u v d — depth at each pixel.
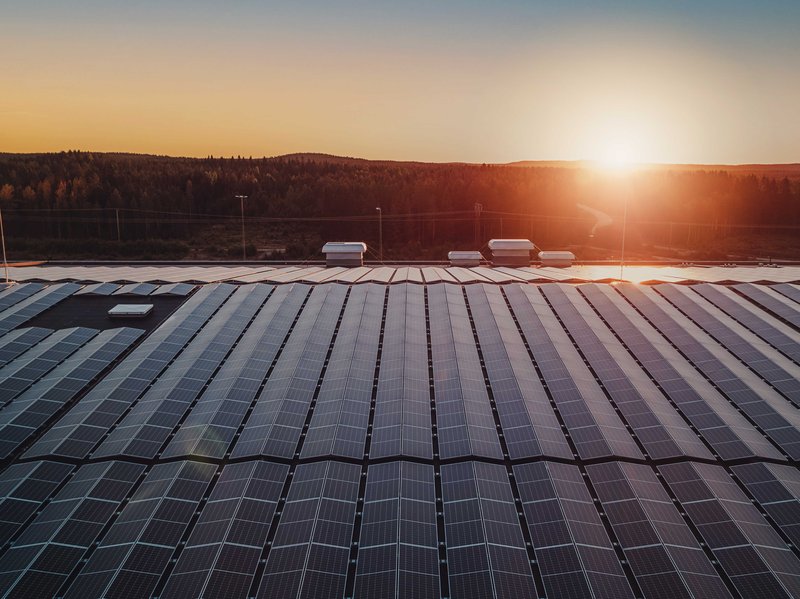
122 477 31.75
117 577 25.64
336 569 26.64
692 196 194.00
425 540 28.22
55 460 32.94
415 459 33.78
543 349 46.25
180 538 28.17
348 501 30.69
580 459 33.69
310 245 141.00
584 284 59.19
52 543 27.23
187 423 36.78
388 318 51.78
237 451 34.34
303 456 34.12
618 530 28.62
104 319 52.50
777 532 28.27
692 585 25.23
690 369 43.75
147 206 165.38
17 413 37.03
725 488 31.05
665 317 52.28
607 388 41.03
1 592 24.75
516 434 35.88
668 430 35.62
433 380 42.09
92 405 38.22
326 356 45.59
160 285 60.22
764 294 56.97
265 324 50.56
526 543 28.12
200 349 45.88
